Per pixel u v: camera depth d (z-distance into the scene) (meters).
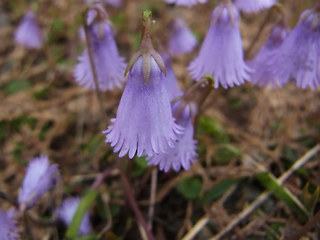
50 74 0.10
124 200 0.07
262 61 0.06
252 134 0.09
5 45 0.11
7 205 0.08
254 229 0.07
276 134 0.08
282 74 0.06
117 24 0.11
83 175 0.08
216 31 0.05
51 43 0.11
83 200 0.07
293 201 0.07
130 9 0.12
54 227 0.07
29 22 0.10
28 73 0.10
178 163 0.05
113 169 0.07
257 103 0.09
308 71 0.05
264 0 0.06
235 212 0.07
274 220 0.07
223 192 0.07
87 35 0.06
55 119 0.09
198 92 0.09
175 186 0.08
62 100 0.10
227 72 0.05
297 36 0.05
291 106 0.09
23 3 0.12
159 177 0.08
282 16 0.06
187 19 0.11
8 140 0.09
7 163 0.09
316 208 0.07
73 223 0.06
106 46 0.06
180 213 0.07
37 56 0.11
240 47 0.05
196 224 0.07
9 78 0.10
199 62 0.05
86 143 0.09
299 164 0.08
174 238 0.07
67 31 0.11
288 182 0.07
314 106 0.09
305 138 0.08
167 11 0.12
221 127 0.08
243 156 0.08
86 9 0.06
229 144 0.08
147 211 0.07
